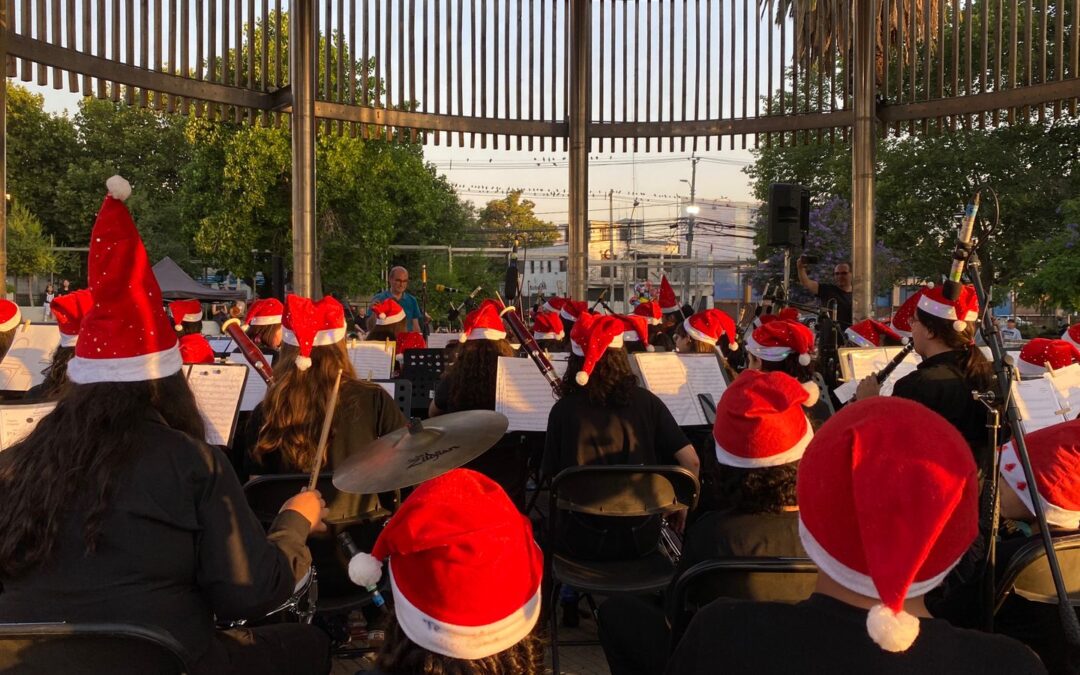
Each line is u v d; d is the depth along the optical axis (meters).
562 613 4.50
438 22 8.52
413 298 9.84
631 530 3.27
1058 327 24.47
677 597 2.19
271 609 2.00
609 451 3.38
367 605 3.12
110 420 1.85
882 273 22.80
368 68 8.35
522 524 1.56
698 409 4.64
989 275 21.00
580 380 3.34
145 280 1.92
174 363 1.97
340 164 24.95
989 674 1.31
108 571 1.81
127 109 40.50
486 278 42.19
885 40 8.26
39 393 3.91
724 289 53.78
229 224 24.28
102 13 6.92
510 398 4.33
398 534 1.46
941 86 8.03
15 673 1.74
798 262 8.07
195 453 1.92
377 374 5.65
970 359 3.46
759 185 28.84
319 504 2.33
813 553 1.33
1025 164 21.12
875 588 1.24
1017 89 7.58
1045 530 2.00
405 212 32.62
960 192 21.73
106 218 1.88
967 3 7.90
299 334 3.06
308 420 3.10
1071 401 3.34
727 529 2.23
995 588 2.23
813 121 8.42
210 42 7.79
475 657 1.44
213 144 25.25
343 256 26.97
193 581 1.94
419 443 2.36
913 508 1.17
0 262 6.02
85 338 1.88
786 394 2.22
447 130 8.62
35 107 39.00
